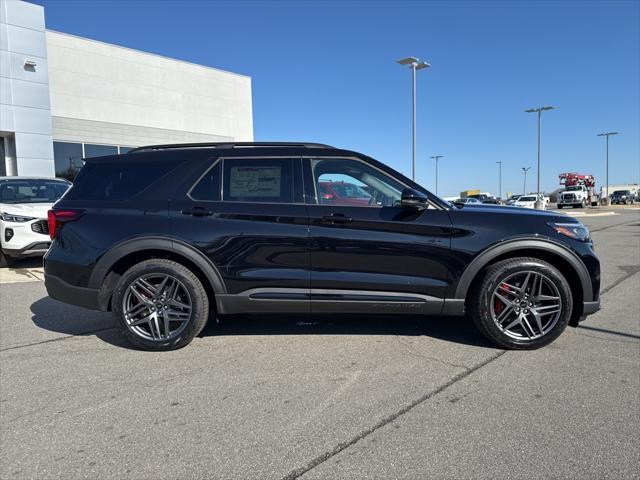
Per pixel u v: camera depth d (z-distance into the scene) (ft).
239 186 13.15
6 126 51.52
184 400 10.18
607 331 14.65
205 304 13.08
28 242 25.32
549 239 12.48
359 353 12.91
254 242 12.71
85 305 13.07
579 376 11.17
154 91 73.41
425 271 12.63
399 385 10.82
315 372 11.63
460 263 12.55
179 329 13.06
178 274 12.81
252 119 89.86
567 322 12.66
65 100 63.05
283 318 16.17
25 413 9.66
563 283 12.50
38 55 53.62
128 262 13.51
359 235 12.59
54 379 11.35
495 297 12.80
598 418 9.18
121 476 7.54
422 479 7.38
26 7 52.47
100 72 66.69
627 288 21.12
